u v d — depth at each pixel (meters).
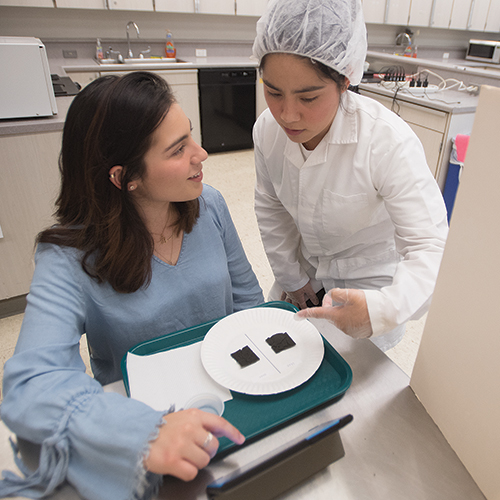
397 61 4.02
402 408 0.61
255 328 0.74
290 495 0.50
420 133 2.82
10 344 1.84
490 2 5.53
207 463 0.49
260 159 1.21
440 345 0.54
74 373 0.61
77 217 0.78
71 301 0.75
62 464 0.51
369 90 3.20
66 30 3.95
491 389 0.46
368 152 0.94
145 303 0.84
